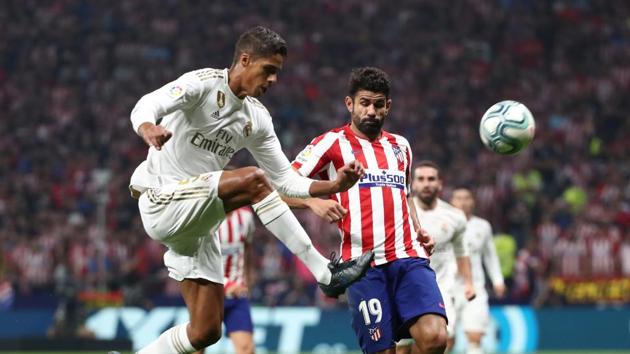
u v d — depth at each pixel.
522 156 32.19
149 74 37.59
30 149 33.31
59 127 34.50
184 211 7.90
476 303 14.26
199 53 38.91
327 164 9.21
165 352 8.58
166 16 40.09
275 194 7.80
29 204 30.38
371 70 9.05
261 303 23.50
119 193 29.67
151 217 8.12
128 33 39.31
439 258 12.38
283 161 8.66
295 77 37.72
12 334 21.83
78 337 20.52
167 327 21.27
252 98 8.38
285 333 21.36
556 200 29.92
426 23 41.19
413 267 8.88
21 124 34.69
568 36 40.50
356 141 9.16
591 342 21.77
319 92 37.16
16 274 26.38
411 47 39.97
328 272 7.95
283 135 34.38
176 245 8.32
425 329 8.61
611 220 28.72
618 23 41.16
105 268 25.77
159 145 7.19
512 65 39.19
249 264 12.85
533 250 25.80
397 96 37.12
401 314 8.81
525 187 30.31
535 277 23.66
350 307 9.10
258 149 8.56
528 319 21.75
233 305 12.62
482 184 30.30
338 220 8.96
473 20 41.12
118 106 35.56
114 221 28.45
